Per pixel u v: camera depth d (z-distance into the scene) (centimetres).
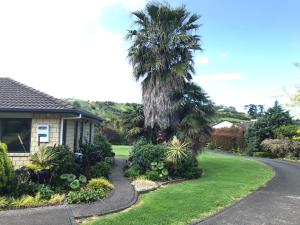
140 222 841
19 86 1581
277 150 3341
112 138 3984
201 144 1903
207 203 1039
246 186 1353
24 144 1416
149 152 1591
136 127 2081
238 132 4166
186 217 891
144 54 1922
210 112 1920
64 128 1580
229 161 2475
